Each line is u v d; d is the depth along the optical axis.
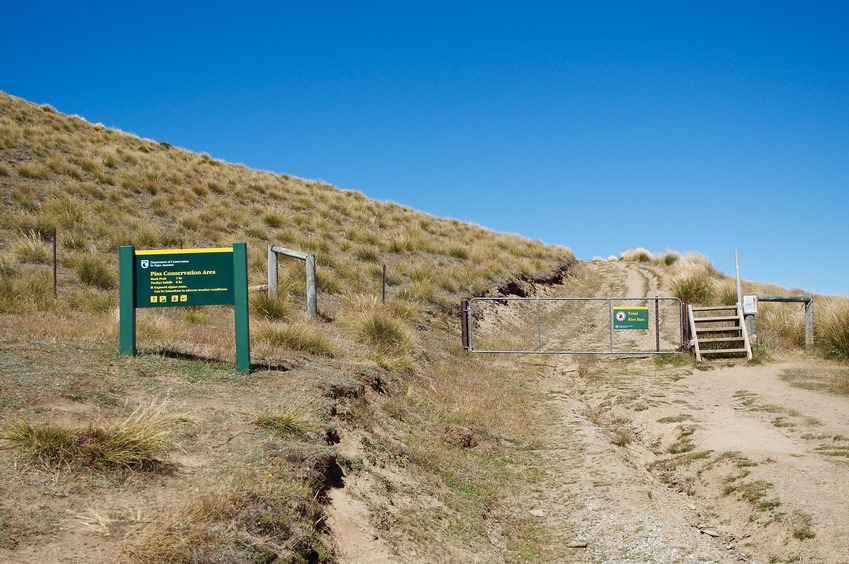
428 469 7.68
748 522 6.84
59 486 4.73
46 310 12.05
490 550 6.22
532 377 15.03
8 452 5.05
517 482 8.34
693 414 11.08
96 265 15.32
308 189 32.25
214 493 4.83
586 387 14.14
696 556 6.18
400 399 10.15
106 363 7.96
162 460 5.45
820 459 8.23
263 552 4.36
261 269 18.33
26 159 23.23
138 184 24.47
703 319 16.59
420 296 19.45
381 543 5.47
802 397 11.79
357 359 11.48
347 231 25.31
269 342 10.73
